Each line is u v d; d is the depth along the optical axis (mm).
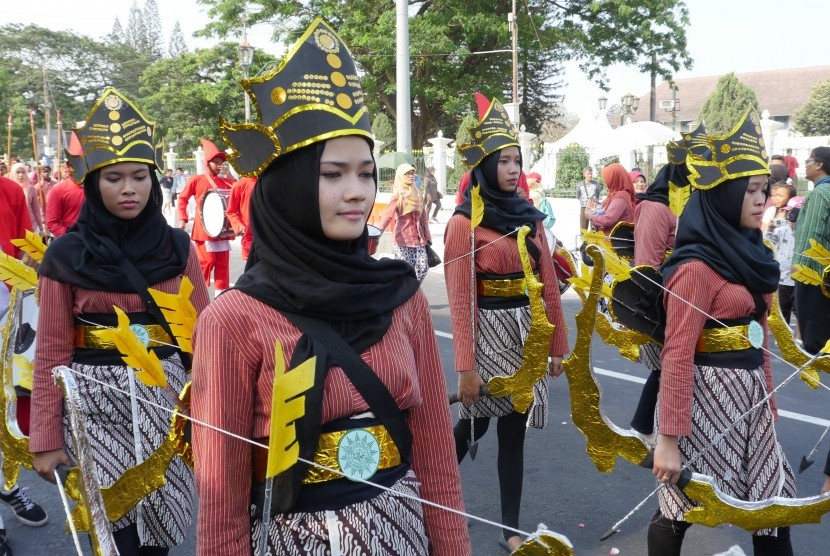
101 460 2654
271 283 1611
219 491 1571
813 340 5062
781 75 73625
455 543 1762
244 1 30781
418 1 31234
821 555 3580
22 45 78625
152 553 2736
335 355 1588
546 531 1788
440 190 22438
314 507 1597
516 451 3703
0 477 3768
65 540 3754
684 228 2770
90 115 2789
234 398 1596
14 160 13852
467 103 31875
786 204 7879
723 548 3701
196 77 41781
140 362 1935
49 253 2709
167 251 2889
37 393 2648
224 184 9305
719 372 2682
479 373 3709
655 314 2941
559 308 3756
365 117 1663
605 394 5988
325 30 1668
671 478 2635
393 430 1645
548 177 20031
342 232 1612
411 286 1778
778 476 2676
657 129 20766
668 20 32469
